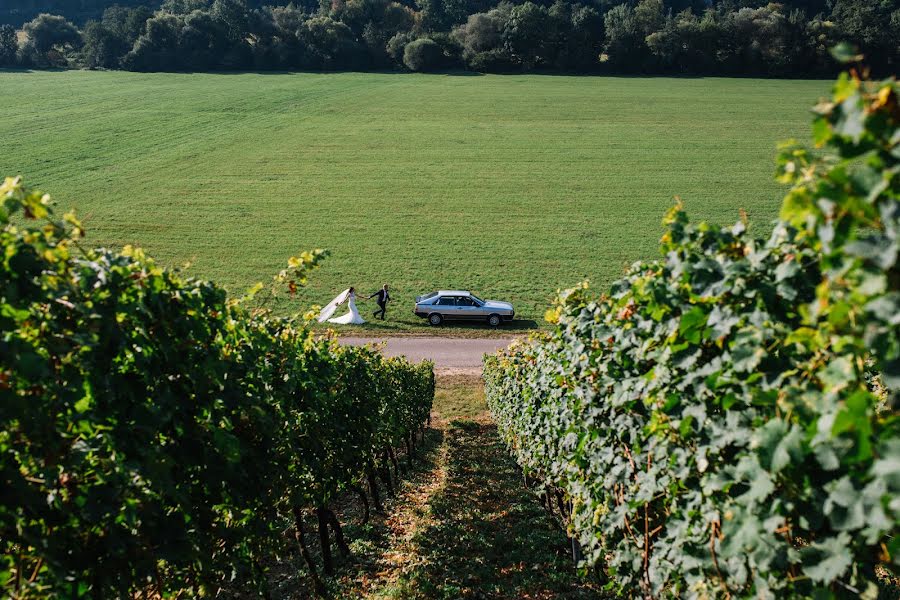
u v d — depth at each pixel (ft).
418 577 21.97
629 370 16.75
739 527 10.73
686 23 303.48
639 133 197.47
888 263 6.75
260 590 18.97
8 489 10.24
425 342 84.17
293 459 21.97
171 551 13.25
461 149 183.32
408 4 449.89
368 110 230.27
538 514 31.86
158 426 12.75
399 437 43.78
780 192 145.18
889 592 17.10
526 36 319.47
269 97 249.96
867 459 8.08
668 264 13.28
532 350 33.22
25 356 9.86
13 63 337.72
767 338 10.54
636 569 16.51
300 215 133.18
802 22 291.38
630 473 17.04
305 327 24.75
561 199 143.13
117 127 200.03
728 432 11.51
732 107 228.43
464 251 114.73
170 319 13.66
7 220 10.53
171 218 129.49
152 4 510.99
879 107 6.80
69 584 11.64
